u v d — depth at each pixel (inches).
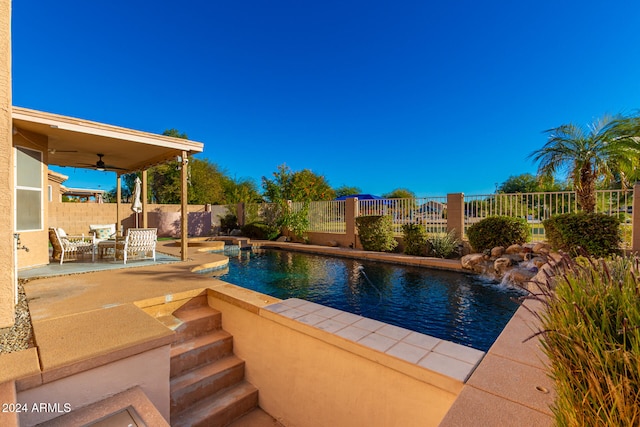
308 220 557.0
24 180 226.8
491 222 319.6
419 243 380.8
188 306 163.8
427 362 81.4
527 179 944.9
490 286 260.7
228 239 549.0
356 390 95.3
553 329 48.7
